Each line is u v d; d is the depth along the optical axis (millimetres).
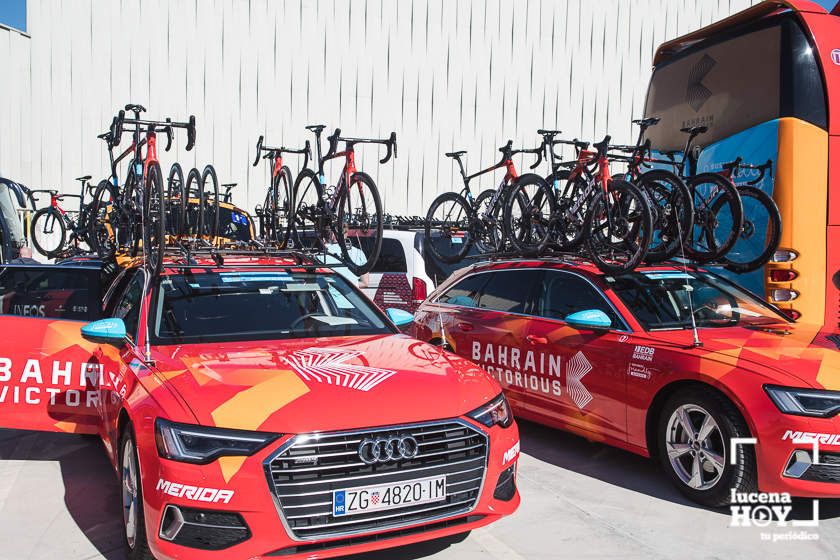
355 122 15953
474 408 3500
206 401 3273
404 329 5105
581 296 5555
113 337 4180
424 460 3309
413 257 8617
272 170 7367
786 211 7016
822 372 4102
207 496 3061
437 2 16344
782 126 7152
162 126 5785
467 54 16578
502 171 16906
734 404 4203
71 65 14586
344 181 6199
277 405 3242
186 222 7098
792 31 7195
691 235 5848
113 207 6844
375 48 16031
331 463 3148
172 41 15000
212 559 3059
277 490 3076
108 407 4242
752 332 4914
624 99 17656
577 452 5539
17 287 5332
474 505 3410
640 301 5301
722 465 4238
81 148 14672
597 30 17391
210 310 4504
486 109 16750
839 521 4219
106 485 4809
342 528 3152
